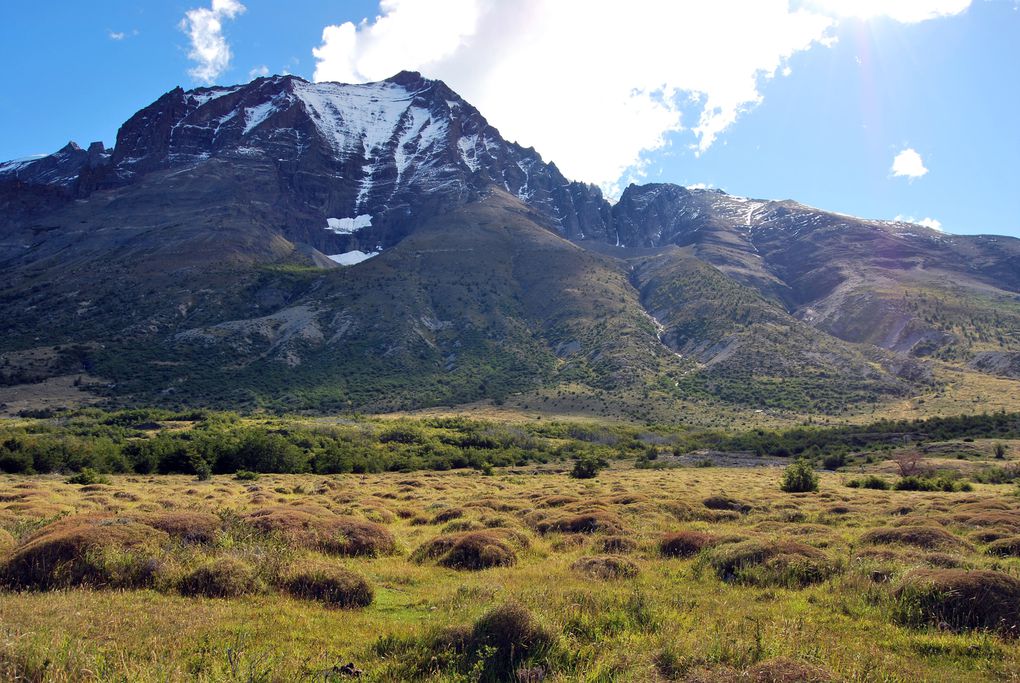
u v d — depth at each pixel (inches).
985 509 1137.4
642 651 398.0
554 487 2027.6
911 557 668.1
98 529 642.8
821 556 666.2
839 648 413.4
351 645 431.5
